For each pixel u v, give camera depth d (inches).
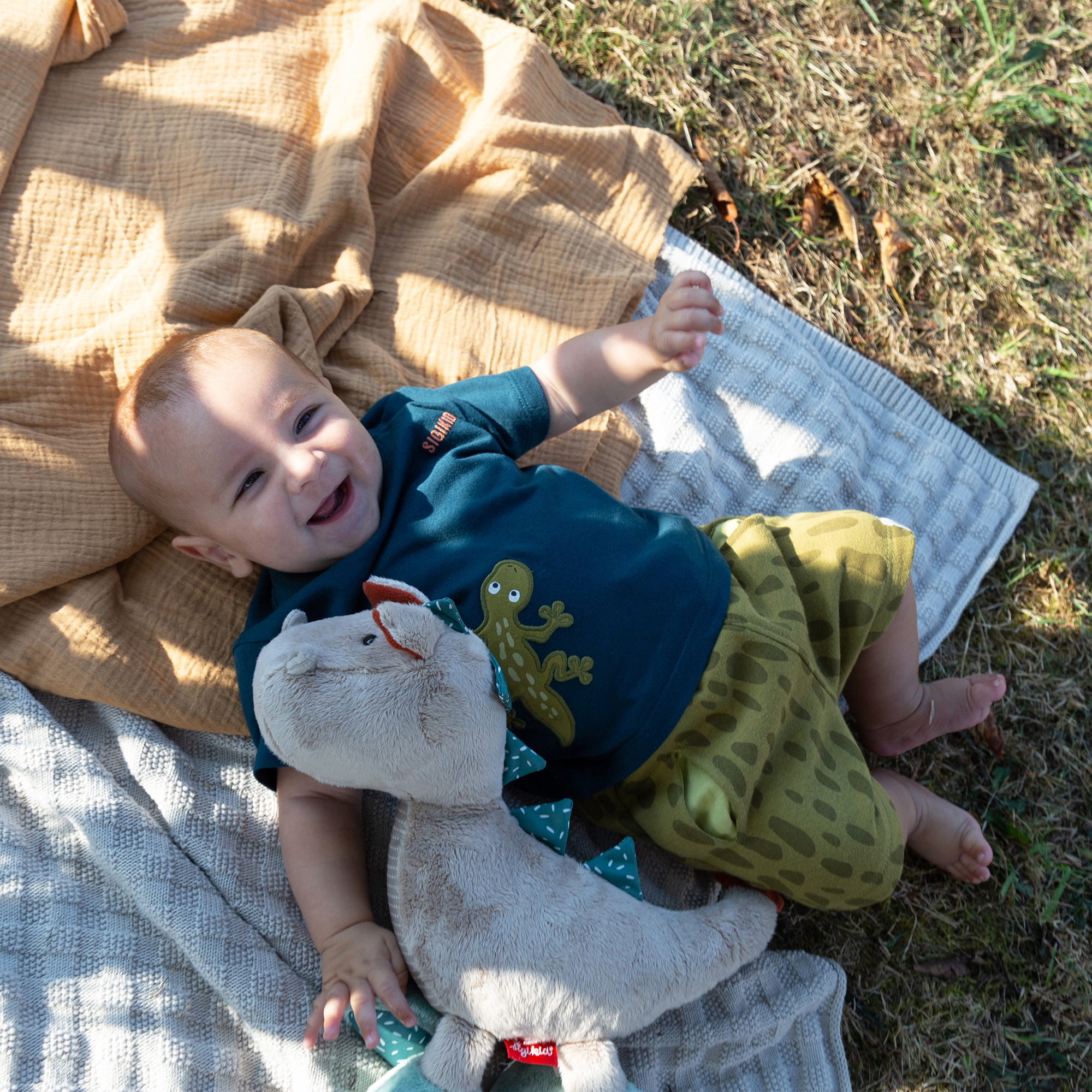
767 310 84.4
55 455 62.7
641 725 56.3
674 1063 61.2
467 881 49.8
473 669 48.7
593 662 55.8
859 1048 70.4
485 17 82.8
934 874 75.3
